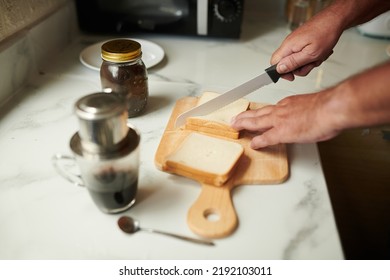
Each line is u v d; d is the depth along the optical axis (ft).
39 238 1.48
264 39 3.39
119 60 1.96
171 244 1.48
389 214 3.13
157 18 3.18
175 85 2.60
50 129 2.11
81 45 3.19
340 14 2.26
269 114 1.86
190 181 1.77
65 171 1.78
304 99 1.75
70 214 1.58
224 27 3.16
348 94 1.43
